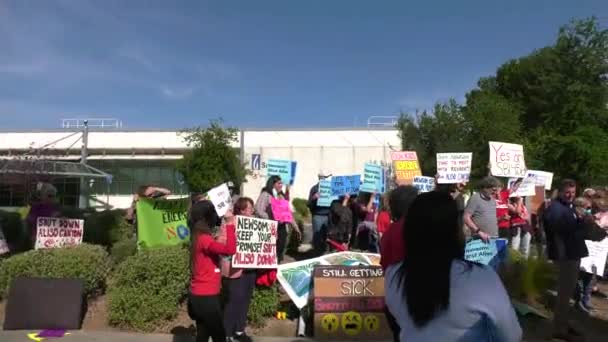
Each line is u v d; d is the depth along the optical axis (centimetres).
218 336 579
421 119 3756
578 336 744
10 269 834
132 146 4628
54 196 1006
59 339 720
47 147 4166
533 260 923
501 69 4516
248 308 755
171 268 793
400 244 468
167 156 4606
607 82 2981
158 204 995
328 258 820
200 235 571
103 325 790
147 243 977
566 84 2933
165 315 779
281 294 852
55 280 785
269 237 761
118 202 4603
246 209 773
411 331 245
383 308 741
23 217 1202
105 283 890
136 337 734
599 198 958
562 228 741
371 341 733
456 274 242
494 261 817
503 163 1161
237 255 705
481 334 233
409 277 249
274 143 4459
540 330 787
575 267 743
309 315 770
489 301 232
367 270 752
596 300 983
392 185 1596
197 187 1798
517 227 1163
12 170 2233
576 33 2961
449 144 3581
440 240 250
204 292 566
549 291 936
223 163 1822
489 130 3475
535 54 4162
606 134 2809
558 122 2936
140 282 786
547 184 1347
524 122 3953
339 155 4391
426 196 262
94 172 3450
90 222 1203
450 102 3759
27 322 768
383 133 4425
